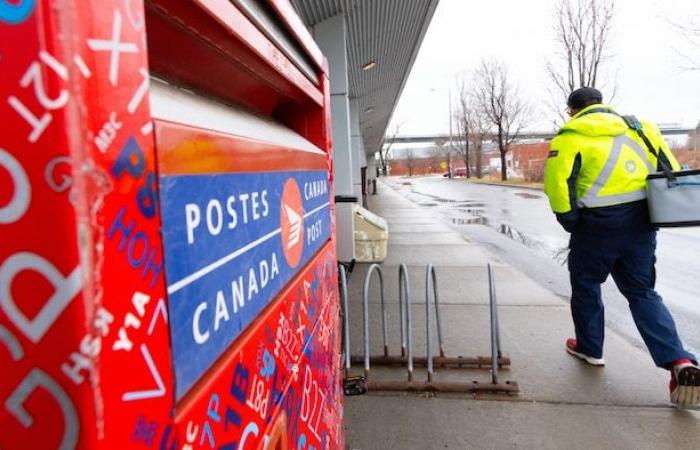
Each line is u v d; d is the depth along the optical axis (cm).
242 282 88
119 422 51
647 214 303
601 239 313
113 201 51
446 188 3803
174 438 62
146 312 56
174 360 63
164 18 78
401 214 1702
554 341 411
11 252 46
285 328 115
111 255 50
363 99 1856
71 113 45
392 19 876
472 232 1202
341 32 757
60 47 44
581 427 279
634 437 269
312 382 144
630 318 499
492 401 310
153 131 59
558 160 311
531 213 1681
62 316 45
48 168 44
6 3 44
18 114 44
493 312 343
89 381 46
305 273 138
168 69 90
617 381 334
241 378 86
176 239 64
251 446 90
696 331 472
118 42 53
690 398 287
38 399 47
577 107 344
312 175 154
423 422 288
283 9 125
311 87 166
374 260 790
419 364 367
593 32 2248
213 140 77
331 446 175
